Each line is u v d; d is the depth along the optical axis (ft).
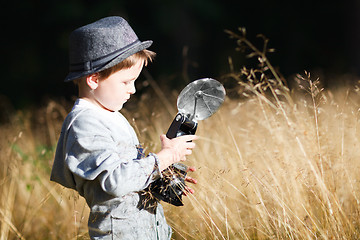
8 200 15.79
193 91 9.68
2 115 41.88
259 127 14.87
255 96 14.24
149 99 23.88
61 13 56.65
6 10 60.13
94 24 9.17
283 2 64.44
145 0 58.59
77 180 8.82
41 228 15.43
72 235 14.17
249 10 64.64
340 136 13.58
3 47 60.59
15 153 18.01
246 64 61.11
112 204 8.74
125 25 9.16
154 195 9.30
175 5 59.31
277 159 12.60
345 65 53.01
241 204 13.19
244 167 12.42
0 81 59.47
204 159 14.69
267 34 64.34
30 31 60.90
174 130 9.36
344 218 11.46
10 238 14.74
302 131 13.19
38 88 59.98
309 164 11.93
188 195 11.89
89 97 9.12
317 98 12.42
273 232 11.41
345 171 12.26
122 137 9.03
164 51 59.26
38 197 16.56
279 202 11.25
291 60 63.16
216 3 62.49
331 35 63.67
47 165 18.85
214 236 11.25
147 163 8.57
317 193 11.62
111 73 8.89
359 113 12.78
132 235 8.89
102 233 8.84
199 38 61.36
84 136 8.57
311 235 10.88
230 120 17.63
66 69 60.08
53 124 23.98
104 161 8.30
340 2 62.23
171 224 12.78
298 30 64.08
